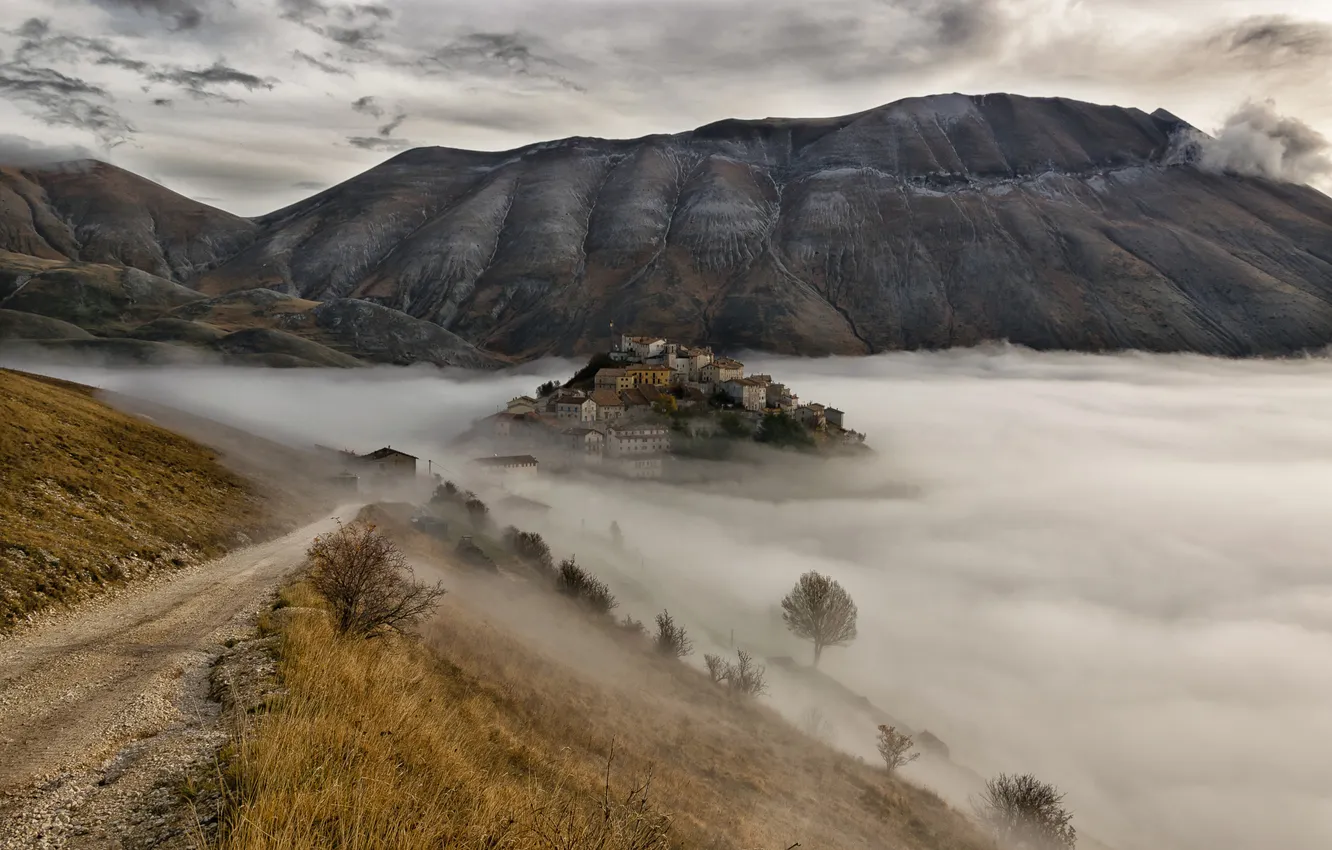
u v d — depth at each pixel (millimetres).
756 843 32906
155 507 57469
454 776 17938
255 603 39219
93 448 63281
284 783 13406
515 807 15891
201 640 30703
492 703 35688
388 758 16797
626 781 33250
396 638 37125
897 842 45969
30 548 39125
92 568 41188
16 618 32656
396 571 39906
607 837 14312
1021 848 59500
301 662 24234
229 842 11695
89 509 50000
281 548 61031
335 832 11906
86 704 22062
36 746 18641
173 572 47062
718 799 38531
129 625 33875
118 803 14867
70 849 13000
